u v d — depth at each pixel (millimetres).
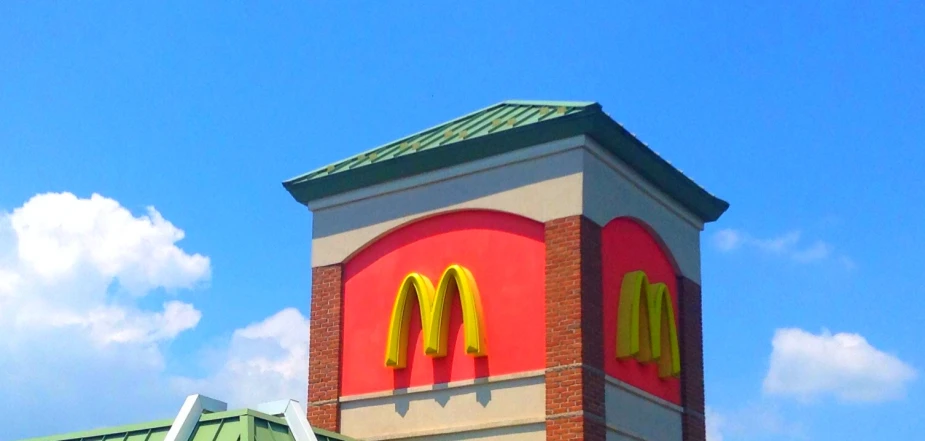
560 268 22391
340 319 25109
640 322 23828
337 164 26203
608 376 22500
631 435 22922
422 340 23844
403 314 23969
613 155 23688
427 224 24578
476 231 23844
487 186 23797
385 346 24359
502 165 23703
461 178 24203
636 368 23719
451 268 23547
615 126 23031
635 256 24438
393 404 23891
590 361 21906
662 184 25281
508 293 23062
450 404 23156
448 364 23406
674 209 26000
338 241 25594
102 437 19938
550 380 21891
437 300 23453
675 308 25641
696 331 25891
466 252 23859
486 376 22828
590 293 22312
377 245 25188
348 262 25484
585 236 22453
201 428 18547
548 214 22844
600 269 22812
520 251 23172
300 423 18719
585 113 22484
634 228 24641
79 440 20141
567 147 22938
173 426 18344
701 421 25328
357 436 24109
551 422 21656
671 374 24406
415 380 23750
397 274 24688
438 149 24156
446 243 24172
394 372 24031
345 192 25734
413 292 24094
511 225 23422
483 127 24625
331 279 25453
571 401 21531
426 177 24594
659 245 25469
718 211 27172
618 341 23125
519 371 22469
